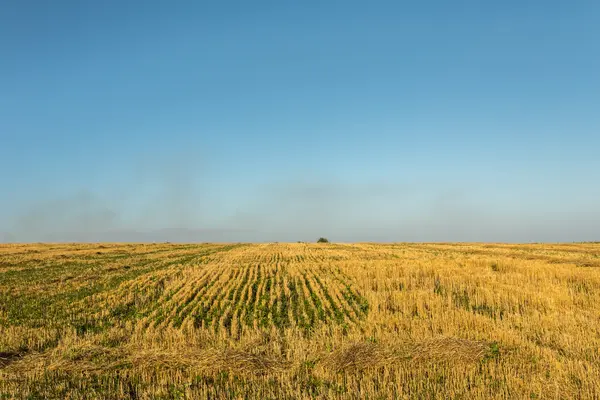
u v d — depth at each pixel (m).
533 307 20.39
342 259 46.06
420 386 11.34
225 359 12.93
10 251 57.47
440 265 33.53
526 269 30.83
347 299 23.36
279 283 29.78
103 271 37.59
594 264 35.88
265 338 15.57
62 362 13.14
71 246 70.25
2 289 28.05
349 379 11.74
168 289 27.53
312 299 23.69
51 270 38.53
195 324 19.14
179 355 13.34
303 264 40.16
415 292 23.42
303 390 11.41
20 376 12.36
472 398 10.68
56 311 21.73
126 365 12.98
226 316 20.22
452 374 12.06
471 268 32.69
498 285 25.28
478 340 14.57
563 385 11.19
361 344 13.67
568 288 24.25
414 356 12.97
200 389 11.53
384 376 11.89
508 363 12.69
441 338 14.13
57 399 11.03
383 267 33.66
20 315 20.94
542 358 13.12
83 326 18.84
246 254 55.91
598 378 11.33
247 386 11.60
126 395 11.30
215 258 50.09
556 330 15.95
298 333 16.67
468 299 23.03
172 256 53.81
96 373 12.55
